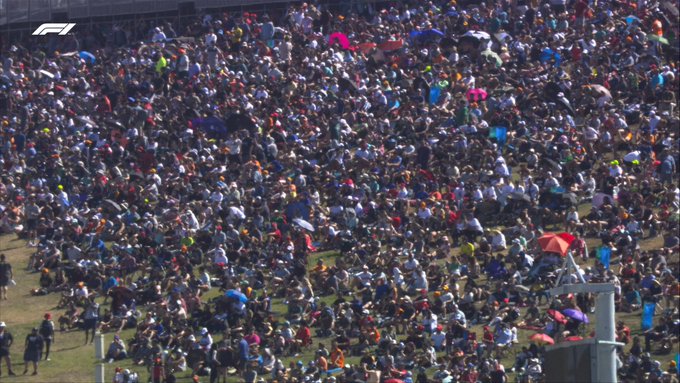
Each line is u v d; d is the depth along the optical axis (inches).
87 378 5836.6
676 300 5698.8
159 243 6948.8
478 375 5315.0
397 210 6988.2
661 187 6747.1
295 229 6929.1
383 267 6373.0
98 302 6648.6
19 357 6136.8
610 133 7509.8
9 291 6860.2
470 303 5915.4
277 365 5649.6
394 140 7795.3
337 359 5620.1
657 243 6378.0
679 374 5162.4
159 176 7785.4
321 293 6378.0
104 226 7273.6
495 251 6496.1
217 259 6688.0
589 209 6830.7
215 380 5625.0
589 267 6048.2
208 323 6067.9
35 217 7470.5
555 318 5290.4
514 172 7327.8
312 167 7637.8
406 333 5856.3
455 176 7234.3
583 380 1572.3
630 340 5521.7
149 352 5876.0
